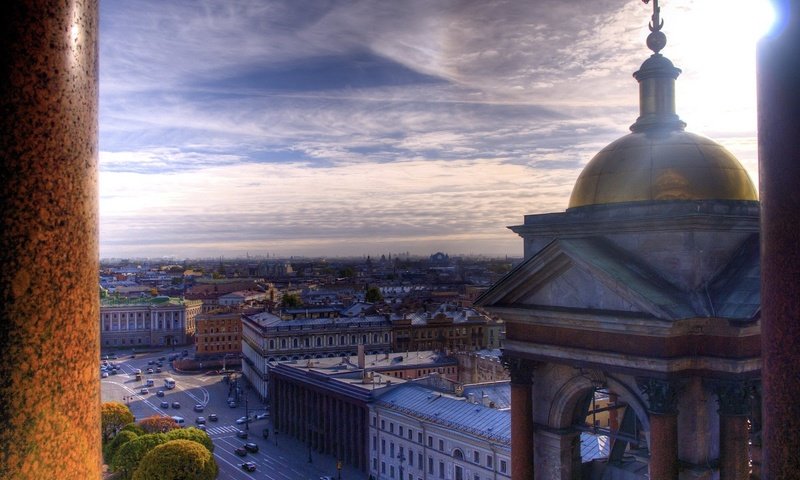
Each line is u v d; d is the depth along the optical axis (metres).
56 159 6.01
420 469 106.81
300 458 138.50
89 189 6.42
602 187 26.19
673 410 22.83
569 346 25.69
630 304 23.52
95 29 6.64
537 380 28.16
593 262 24.19
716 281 23.75
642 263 24.75
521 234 28.83
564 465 27.38
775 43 7.75
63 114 6.09
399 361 161.00
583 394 27.20
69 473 5.98
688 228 23.47
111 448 109.75
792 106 7.59
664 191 24.70
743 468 22.92
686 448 23.52
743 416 22.83
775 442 7.72
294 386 155.25
